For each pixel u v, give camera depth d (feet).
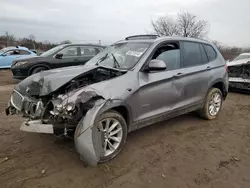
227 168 9.82
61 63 28.30
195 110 15.21
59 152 10.59
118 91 9.83
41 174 8.86
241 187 8.54
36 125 8.97
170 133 13.42
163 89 11.79
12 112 11.69
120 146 10.33
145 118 11.24
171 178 8.93
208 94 15.25
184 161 10.27
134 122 10.78
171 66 12.54
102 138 9.58
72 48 29.27
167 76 11.94
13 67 27.27
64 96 9.02
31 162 9.68
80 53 29.66
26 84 11.31
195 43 14.58
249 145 12.23
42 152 10.55
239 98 24.32
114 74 10.96
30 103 10.23
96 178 8.75
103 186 8.30
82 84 10.38
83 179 8.66
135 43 13.03
